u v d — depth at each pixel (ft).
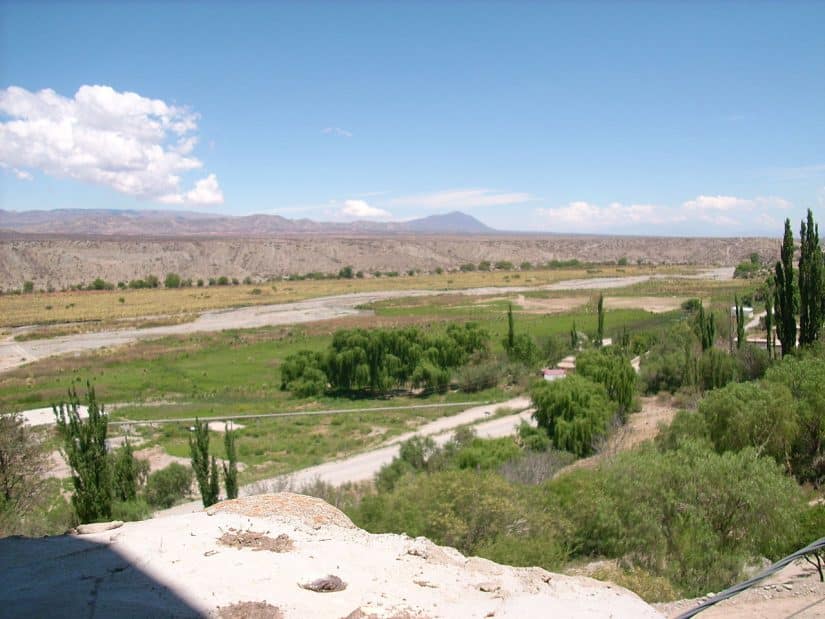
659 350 199.00
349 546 34.32
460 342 213.66
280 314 371.97
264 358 248.32
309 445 140.77
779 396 86.17
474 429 140.56
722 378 145.18
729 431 85.66
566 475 73.15
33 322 346.74
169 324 338.54
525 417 155.94
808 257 136.87
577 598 30.09
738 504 56.70
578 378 129.90
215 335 297.33
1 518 64.80
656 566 54.70
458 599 28.58
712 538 54.39
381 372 197.47
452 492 58.80
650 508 57.93
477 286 524.93
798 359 122.42
